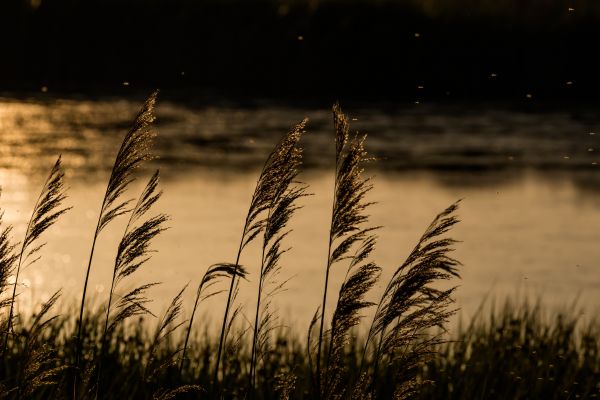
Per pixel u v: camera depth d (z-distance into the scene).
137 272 43.53
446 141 88.62
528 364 25.80
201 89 132.75
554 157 82.00
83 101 113.50
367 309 33.66
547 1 127.81
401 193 68.44
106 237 52.44
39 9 136.75
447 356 26.23
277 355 24.72
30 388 14.46
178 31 137.62
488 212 62.94
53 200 14.66
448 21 128.50
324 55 130.75
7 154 75.00
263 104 115.75
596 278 45.88
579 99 122.31
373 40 129.38
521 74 124.12
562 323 31.12
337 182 14.05
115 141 83.38
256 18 136.62
